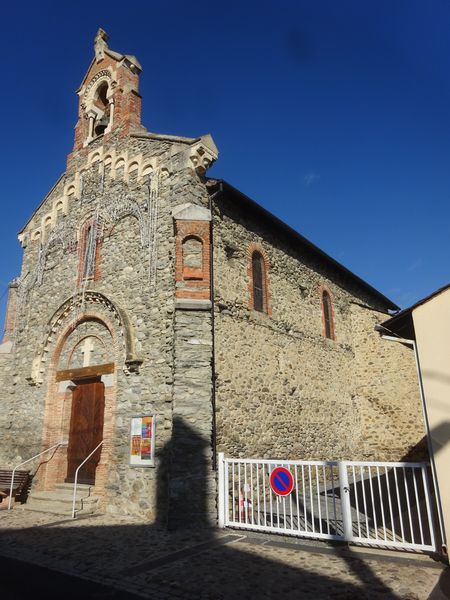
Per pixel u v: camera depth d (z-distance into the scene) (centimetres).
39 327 1326
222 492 855
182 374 920
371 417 1645
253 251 1254
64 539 761
